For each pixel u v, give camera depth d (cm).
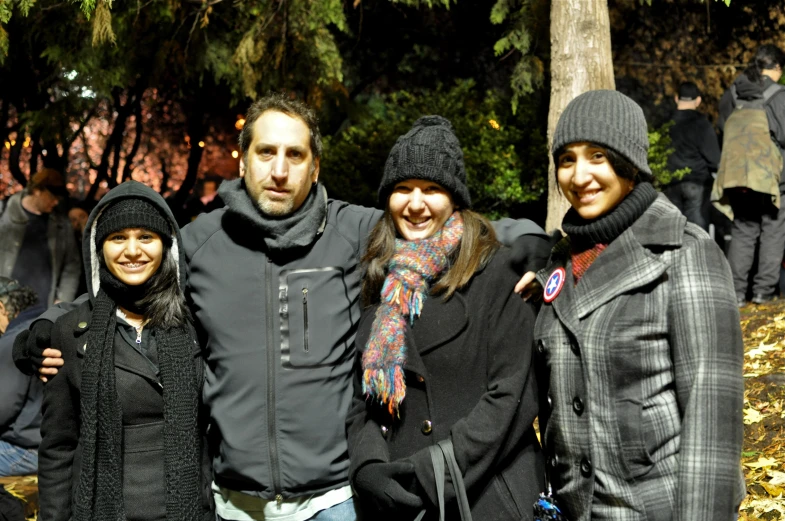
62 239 670
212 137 1886
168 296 267
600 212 223
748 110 659
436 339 240
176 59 808
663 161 764
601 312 216
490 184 828
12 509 340
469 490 234
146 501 256
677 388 205
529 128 840
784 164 660
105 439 254
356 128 912
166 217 267
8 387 409
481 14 1110
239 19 796
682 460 199
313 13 698
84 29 733
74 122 890
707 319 202
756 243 728
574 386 219
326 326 262
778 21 1027
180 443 256
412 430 242
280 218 267
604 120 218
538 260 249
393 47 1160
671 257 210
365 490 235
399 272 246
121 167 2211
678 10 1041
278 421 255
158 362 262
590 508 214
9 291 452
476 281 245
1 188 1919
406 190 251
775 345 535
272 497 255
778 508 348
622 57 1062
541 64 727
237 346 259
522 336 240
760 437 418
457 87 920
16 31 813
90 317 267
